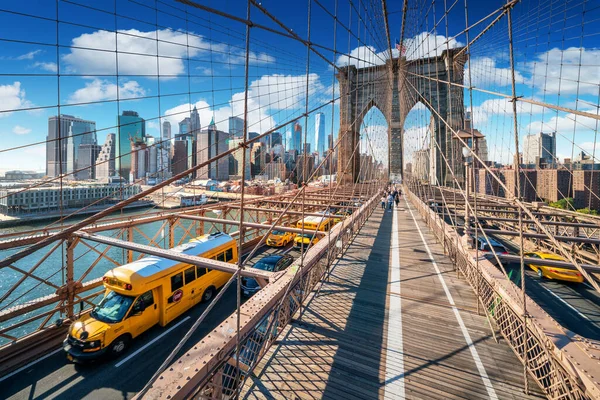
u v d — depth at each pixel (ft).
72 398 20.59
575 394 10.32
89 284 31.04
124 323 25.04
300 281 19.52
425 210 59.00
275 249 57.62
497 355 14.93
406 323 17.97
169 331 28.37
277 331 16.08
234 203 51.03
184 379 9.13
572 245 46.50
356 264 29.58
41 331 26.12
